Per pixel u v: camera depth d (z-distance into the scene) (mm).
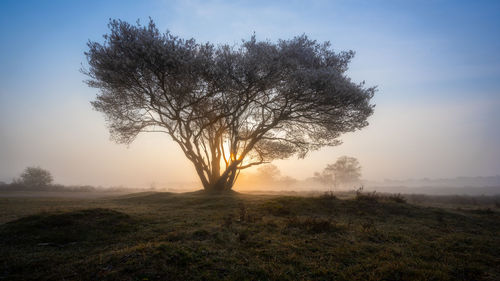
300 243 6086
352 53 19453
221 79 15555
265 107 19859
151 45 13688
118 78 15023
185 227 7535
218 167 23516
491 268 4992
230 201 14031
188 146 21594
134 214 9547
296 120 19859
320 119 18844
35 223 6984
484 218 10461
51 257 5000
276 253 5340
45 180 49250
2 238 6176
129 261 4441
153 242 5832
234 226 7680
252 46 17094
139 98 17906
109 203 15695
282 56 16234
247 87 16875
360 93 16172
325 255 5375
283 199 12719
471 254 5766
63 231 6680
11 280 4008
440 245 6398
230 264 4672
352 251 5664
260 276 4281
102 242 6086
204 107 19750
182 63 14156
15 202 15766
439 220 9812
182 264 4516
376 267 4793
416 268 4766
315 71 15750
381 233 7293
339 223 8695
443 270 4750
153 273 4121
